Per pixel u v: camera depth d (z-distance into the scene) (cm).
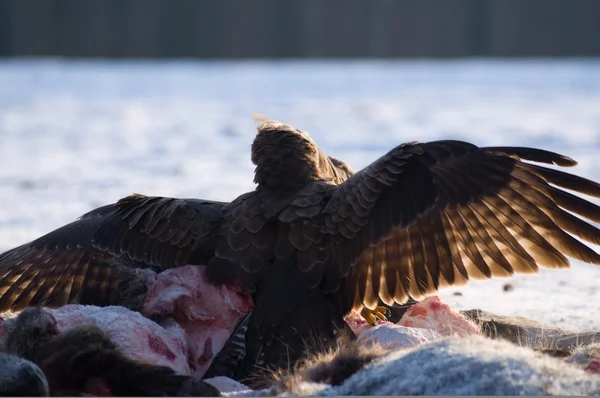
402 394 710
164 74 7575
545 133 3831
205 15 10212
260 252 921
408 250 923
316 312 902
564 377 710
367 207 916
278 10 10306
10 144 3722
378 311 1020
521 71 7775
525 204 930
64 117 4725
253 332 902
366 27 10312
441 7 10269
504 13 10175
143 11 10106
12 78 7031
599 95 5666
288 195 941
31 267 1017
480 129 4041
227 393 830
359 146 3494
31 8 9844
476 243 934
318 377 796
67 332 812
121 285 963
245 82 6856
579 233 923
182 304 917
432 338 892
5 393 750
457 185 930
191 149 3591
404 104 5312
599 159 3023
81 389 796
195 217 959
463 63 9131
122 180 2745
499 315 1181
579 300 1368
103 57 9988
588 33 10075
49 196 2431
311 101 5497
